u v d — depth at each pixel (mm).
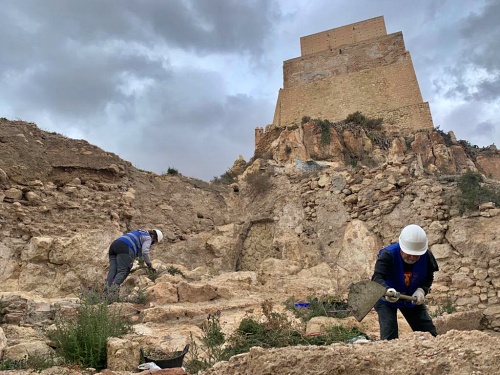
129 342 5250
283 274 12484
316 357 3482
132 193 14336
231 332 6840
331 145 24984
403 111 32719
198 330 6973
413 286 5223
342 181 14656
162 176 16047
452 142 29734
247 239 15758
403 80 34250
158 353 5625
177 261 14109
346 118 32500
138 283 9812
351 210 14016
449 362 3270
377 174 14102
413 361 3340
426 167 25188
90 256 11164
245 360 3758
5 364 4918
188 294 9070
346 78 36406
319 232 14359
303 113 36250
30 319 7227
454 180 12727
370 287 4805
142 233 9984
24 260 10922
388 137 29312
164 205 15094
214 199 16469
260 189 16531
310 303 9031
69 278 10766
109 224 12930
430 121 31672
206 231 15430
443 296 10914
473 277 10844
